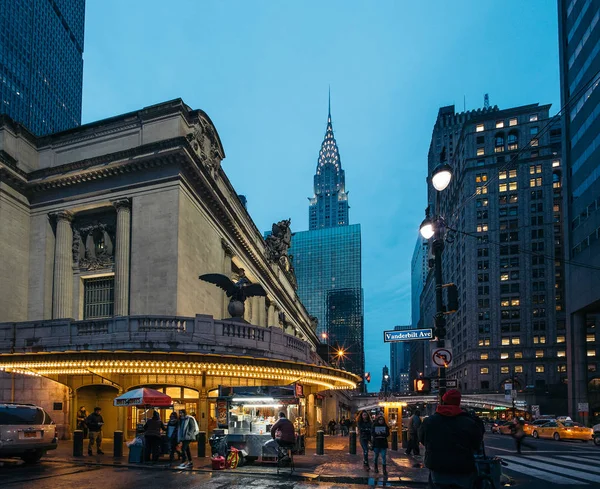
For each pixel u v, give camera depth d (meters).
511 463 19.73
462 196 116.25
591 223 55.75
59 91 161.50
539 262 104.94
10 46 132.75
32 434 15.83
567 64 65.06
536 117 110.06
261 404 18.73
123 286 37.16
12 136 40.72
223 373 25.80
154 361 23.09
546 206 106.19
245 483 13.26
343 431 49.34
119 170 38.69
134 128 40.28
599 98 54.09
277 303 81.19
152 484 12.79
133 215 37.84
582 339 59.38
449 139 176.62
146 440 17.41
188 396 26.28
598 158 54.12
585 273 57.00
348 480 14.29
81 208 40.38
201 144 42.53
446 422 5.61
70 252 40.84
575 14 62.09
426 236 15.32
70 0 173.38
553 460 21.06
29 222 41.53
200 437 19.28
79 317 39.81
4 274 38.38
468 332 107.38
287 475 14.82
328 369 29.36
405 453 22.88
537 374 100.69
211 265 43.66
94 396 27.44
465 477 5.48
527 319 103.56
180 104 39.03
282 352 29.47
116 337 25.58
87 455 19.00
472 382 103.94
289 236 92.69
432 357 14.29
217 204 43.78
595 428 34.62
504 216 108.38
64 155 42.19
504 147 111.38
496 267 107.06
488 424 74.25
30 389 26.62
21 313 39.62
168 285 35.62
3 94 128.38
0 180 39.06
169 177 37.44
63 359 23.28
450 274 130.88
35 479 13.30
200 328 26.11
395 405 34.22
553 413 87.69
